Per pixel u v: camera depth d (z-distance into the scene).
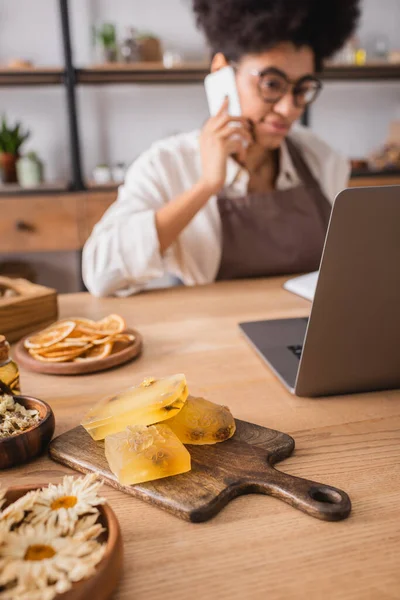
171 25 3.07
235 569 0.39
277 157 1.58
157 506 0.46
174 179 1.53
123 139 3.16
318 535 0.43
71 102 2.64
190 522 0.44
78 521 0.39
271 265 1.48
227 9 1.29
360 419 0.61
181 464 0.49
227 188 1.50
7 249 2.64
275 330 0.88
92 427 0.55
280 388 0.69
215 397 0.67
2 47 2.98
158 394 0.55
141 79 2.91
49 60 3.02
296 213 1.50
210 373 0.75
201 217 1.48
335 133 3.35
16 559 0.35
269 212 1.49
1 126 3.00
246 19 1.26
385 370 0.66
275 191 1.51
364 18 3.23
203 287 1.21
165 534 0.43
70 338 0.81
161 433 0.51
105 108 3.11
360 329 0.61
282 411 0.63
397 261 0.57
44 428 0.54
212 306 1.06
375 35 3.27
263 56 1.30
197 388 0.70
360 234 0.55
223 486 0.47
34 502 0.40
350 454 0.54
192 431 0.54
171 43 3.09
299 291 1.12
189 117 3.19
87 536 0.37
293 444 0.54
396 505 0.46
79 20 2.99
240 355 0.81
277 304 1.06
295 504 0.46
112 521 0.38
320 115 3.30
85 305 1.11
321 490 0.47
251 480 0.48
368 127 3.36
